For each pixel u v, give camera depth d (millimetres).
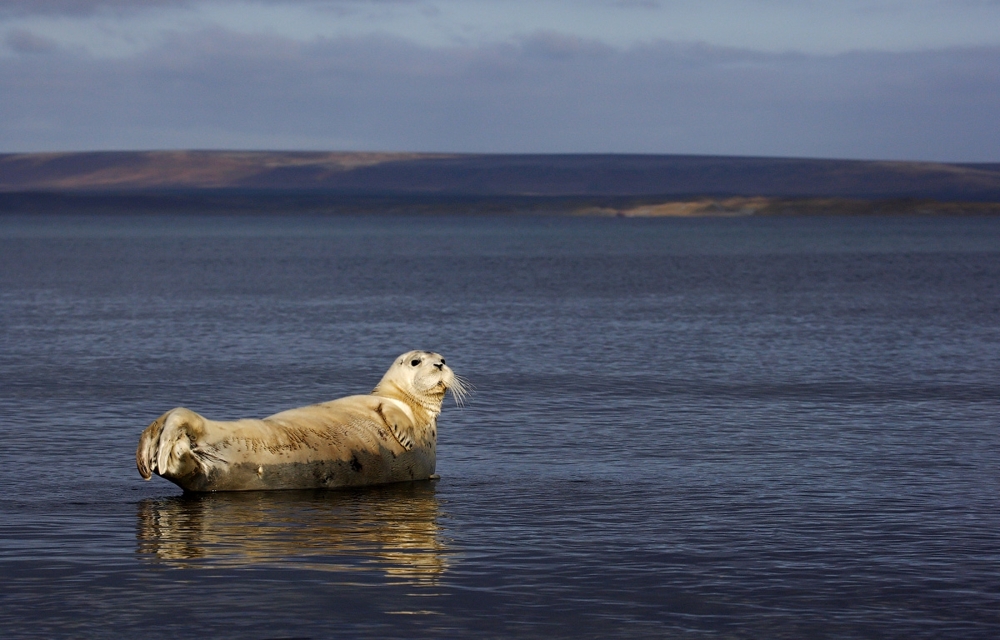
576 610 11617
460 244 186875
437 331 44906
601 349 38156
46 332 43625
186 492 16594
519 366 33312
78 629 10930
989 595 12219
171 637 10750
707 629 11125
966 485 17750
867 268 105938
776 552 13820
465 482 17906
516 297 65938
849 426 23375
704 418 24312
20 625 11031
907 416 24656
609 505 16328
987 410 25516
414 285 77500
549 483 17844
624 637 10883
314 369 32531
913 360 35219
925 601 12008
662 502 16547
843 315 53500
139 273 92250
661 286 77500
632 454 20328
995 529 15008
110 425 23016
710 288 75438
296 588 12180
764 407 25844
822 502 16562
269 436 16797
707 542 14273
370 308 56875
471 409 25375
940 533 14781
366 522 15141
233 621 11164
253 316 51656
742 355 36469
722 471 18828
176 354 36156
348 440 17344
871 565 13289
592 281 83500
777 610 11688
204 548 13742
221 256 131375
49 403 25828
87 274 90250
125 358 34875
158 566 12953
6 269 97938
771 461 19703
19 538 14195
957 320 50625
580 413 24891
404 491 17172
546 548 13930
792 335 43500
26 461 19328
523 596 12031
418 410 18312
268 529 14695
